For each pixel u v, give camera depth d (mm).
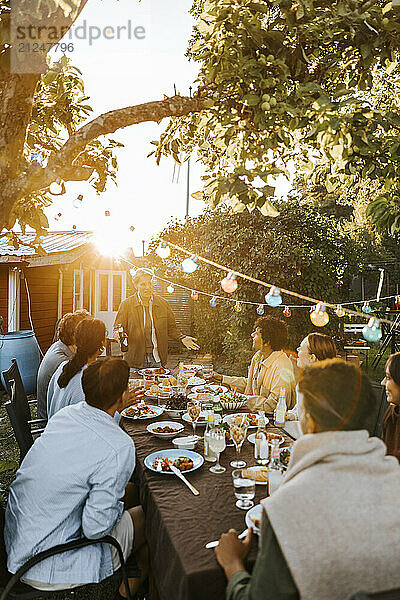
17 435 2713
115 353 11188
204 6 2752
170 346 11695
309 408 1406
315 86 2449
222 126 2695
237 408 3502
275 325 3727
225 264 9047
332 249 8820
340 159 2691
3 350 6750
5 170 2238
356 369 1433
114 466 2029
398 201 3021
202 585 1534
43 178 2342
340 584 1126
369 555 1138
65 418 2178
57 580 1933
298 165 3092
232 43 2637
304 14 2551
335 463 1268
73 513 2018
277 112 2453
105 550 2094
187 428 3156
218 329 10109
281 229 8531
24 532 1968
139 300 5727
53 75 3008
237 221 8852
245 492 1999
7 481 4168
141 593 2508
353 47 2840
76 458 2020
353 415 1344
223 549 1594
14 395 2889
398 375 2482
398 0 2451
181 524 1849
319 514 1178
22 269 8422
